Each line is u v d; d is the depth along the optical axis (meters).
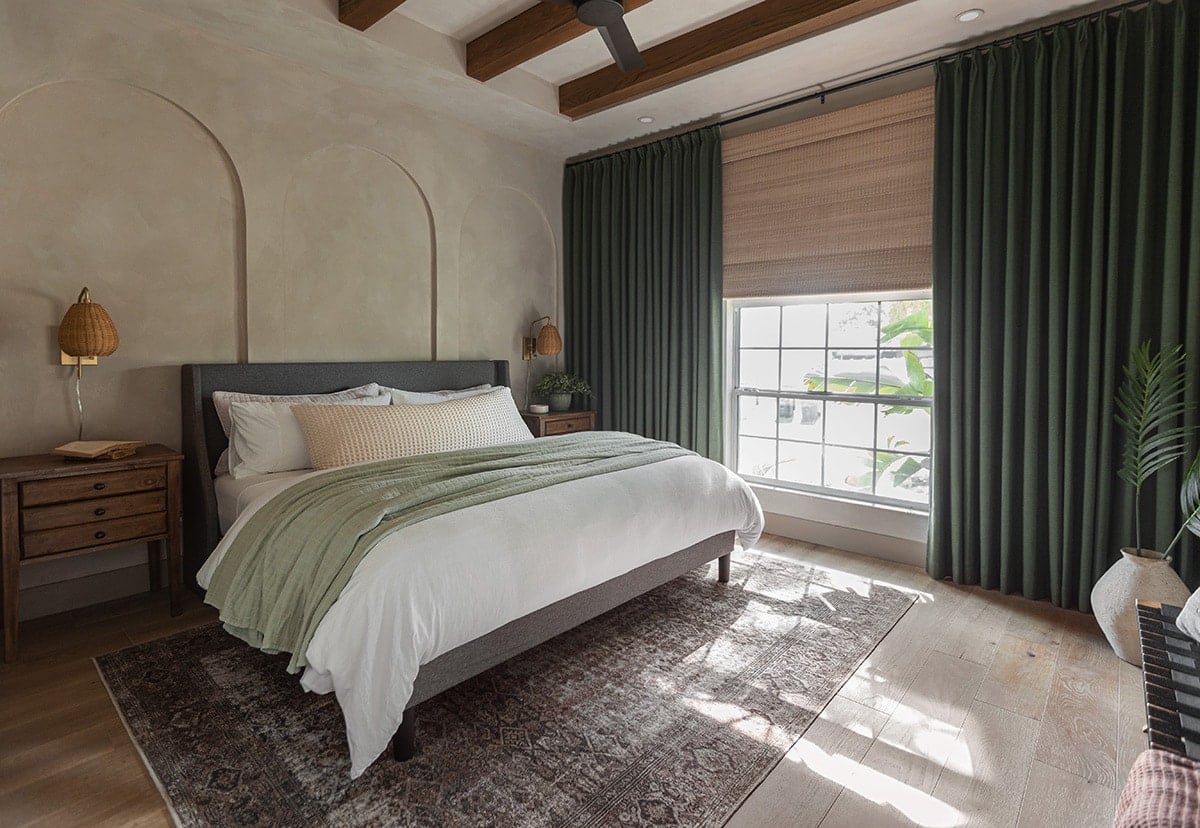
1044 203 3.01
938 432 3.34
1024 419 3.08
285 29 3.08
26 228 2.72
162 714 2.10
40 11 2.69
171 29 3.03
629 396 4.78
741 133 4.16
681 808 1.70
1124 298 2.84
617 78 3.83
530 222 4.89
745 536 3.36
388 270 3.99
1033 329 3.01
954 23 3.02
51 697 2.20
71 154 2.82
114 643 2.61
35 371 2.78
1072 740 2.01
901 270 3.51
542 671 2.41
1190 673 1.49
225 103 3.22
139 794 1.73
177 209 3.13
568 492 2.46
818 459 4.14
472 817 1.65
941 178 3.29
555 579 2.21
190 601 3.05
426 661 1.86
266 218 3.41
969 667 2.47
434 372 4.17
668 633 2.74
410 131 4.02
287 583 2.02
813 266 3.85
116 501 2.67
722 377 4.34
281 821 1.62
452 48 3.54
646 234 4.59
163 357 3.13
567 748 1.94
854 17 2.97
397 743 1.87
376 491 2.27
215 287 3.28
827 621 2.87
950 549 3.39
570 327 5.14
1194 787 1.08
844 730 2.05
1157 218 2.76
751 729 2.05
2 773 1.80
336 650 1.74
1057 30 2.92
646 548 2.65
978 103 3.16
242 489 2.80
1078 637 2.73
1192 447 2.65
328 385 3.65
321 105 3.59
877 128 3.57
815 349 4.11
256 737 1.97
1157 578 2.49
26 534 2.45
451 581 1.90
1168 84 2.73
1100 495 2.88
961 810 1.70
